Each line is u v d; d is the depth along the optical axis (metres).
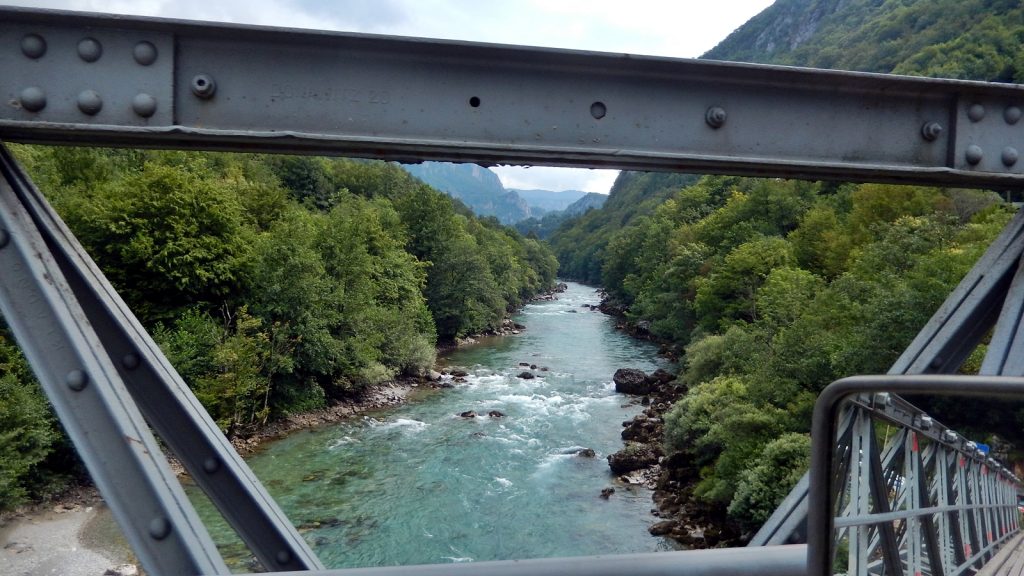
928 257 18.11
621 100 1.92
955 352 2.05
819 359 16.62
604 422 22.55
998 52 62.06
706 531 14.23
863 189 31.94
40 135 1.68
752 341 22.03
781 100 1.99
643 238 66.19
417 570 1.42
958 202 26.38
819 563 1.10
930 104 2.06
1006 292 2.06
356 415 23.12
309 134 1.76
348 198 52.12
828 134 2.02
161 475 1.49
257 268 23.19
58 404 1.45
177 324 20.59
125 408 1.49
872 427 1.52
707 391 19.59
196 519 1.53
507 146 1.86
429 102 1.83
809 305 21.47
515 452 19.23
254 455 18.70
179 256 21.09
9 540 12.96
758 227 42.62
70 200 21.88
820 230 33.72
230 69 1.74
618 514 15.22
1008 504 1.36
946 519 1.63
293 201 48.78
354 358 25.16
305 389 23.17
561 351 37.88
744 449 15.41
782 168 2.00
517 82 1.87
